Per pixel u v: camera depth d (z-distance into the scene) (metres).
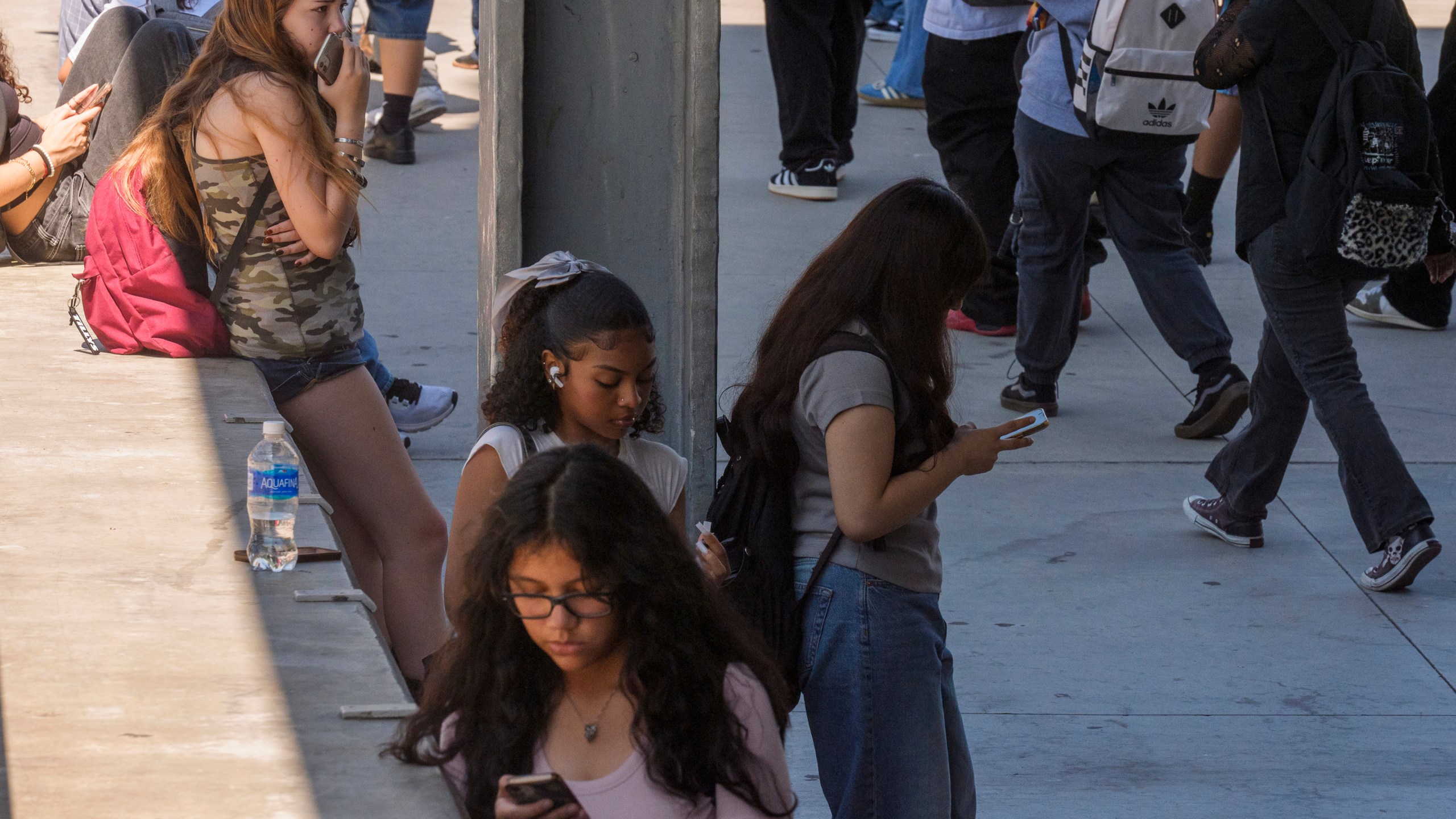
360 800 4.57
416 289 17.06
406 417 12.59
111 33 11.12
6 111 10.46
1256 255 10.66
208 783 4.65
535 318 5.74
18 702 5.17
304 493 7.13
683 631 4.27
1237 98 17.48
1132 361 15.83
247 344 8.27
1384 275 10.16
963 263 6.02
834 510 6.03
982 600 10.71
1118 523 12.05
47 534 6.74
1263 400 11.24
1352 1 10.16
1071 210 13.52
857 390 5.86
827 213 20.09
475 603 4.38
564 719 4.41
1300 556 11.49
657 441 7.64
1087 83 12.72
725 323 15.95
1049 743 8.84
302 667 5.52
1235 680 9.63
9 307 10.48
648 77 7.26
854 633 6.07
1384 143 9.88
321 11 7.69
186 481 7.47
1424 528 10.52
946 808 6.27
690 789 4.27
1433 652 10.00
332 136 7.96
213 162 7.87
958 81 15.60
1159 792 8.31
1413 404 14.47
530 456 5.68
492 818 4.40
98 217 9.02
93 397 8.56
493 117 6.91
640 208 7.41
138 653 5.58
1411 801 8.24
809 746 8.96
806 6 20.02
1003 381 15.04
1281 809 8.16
